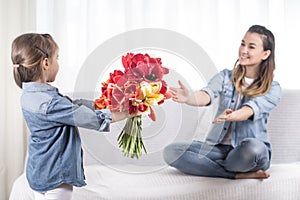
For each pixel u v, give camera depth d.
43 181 1.39
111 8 2.38
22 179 1.73
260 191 1.74
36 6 2.31
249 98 1.95
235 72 1.96
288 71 2.57
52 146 1.39
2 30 2.29
